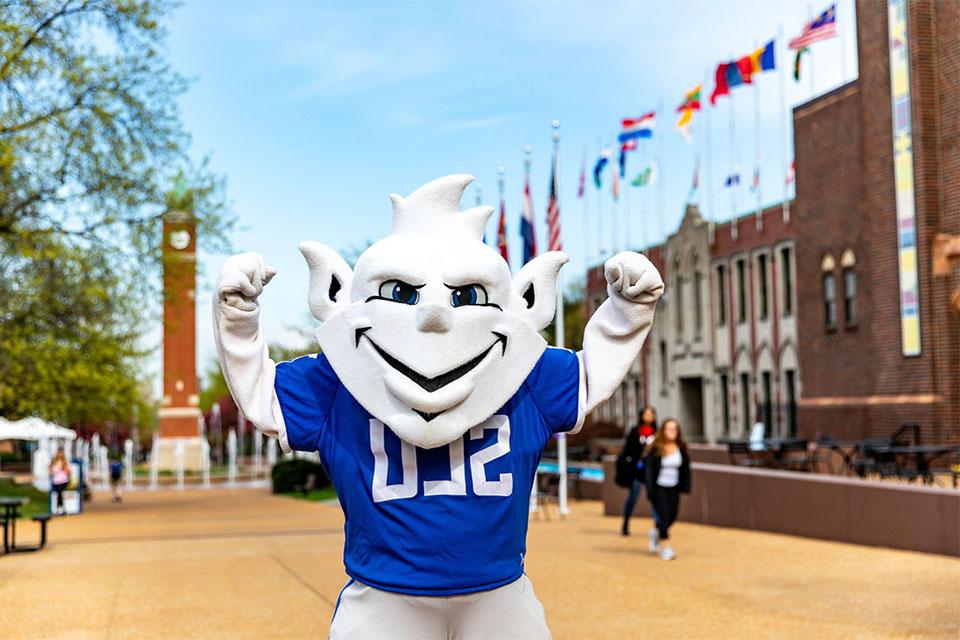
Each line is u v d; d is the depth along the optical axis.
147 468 53.31
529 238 20.12
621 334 4.23
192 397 53.53
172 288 24.62
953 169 23.42
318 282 4.16
